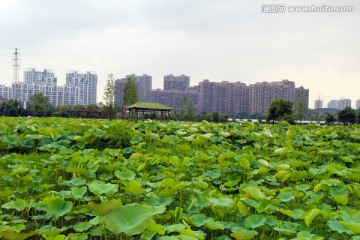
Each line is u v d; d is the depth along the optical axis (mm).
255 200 4816
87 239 4195
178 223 4355
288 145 11164
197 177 6840
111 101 37812
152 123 14219
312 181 7184
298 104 52125
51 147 9141
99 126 12344
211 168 7836
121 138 10523
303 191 6152
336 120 39625
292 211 4945
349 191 6043
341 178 7242
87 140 10430
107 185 4902
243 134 12398
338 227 3988
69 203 4516
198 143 11102
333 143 11445
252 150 10953
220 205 4480
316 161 9266
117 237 4219
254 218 4387
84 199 5078
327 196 6086
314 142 11898
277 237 4277
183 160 7047
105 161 7047
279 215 5141
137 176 6910
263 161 7551
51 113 50188
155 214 4301
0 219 4422
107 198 5113
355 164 8508
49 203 4523
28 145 9914
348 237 4199
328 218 4418
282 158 9711
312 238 3762
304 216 4383
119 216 3303
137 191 5105
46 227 4191
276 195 6121
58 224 4699
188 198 5531
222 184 6949
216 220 4805
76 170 6285
